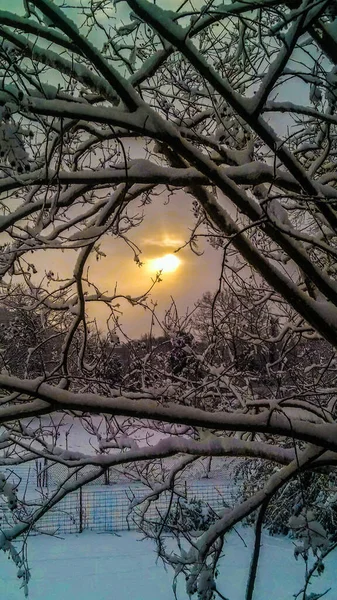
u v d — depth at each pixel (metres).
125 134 4.67
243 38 4.95
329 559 12.30
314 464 5.65
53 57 4.21
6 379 4.78
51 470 13.84
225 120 5.44
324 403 7.64
